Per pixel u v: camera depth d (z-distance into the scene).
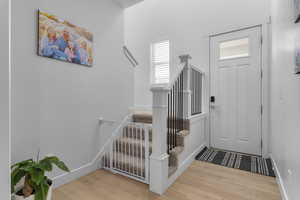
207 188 1.87
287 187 1.54
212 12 3.30
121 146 2.50
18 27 1.61
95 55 2.44
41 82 1.80
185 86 2.54
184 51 3.66
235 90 3.05
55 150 1.94
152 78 4.23
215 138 3.24
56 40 1.92
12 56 1.58
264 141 2.79
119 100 2.89
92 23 2.39
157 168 1.78
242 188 1.87
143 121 3.03
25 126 1.67
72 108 2.13
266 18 2.79
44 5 1.81
